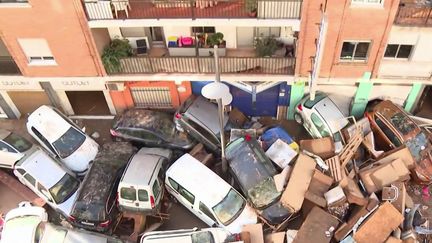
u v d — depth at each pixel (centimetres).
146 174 1633
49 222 1662
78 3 1469
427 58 1598
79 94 2130
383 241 1500
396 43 1569
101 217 1591
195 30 1683
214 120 1845
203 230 1534
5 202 1775
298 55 1616
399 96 1869
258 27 1694
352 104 1923
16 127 2053
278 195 1622
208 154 1806
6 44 1617
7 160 1797
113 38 1739
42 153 1772
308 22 1492
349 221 1569
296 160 1689
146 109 1948
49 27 1551
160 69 1719
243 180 1670
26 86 1833
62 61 1686
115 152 1781
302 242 1512
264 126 1927
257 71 1706
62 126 1858
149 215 1662
